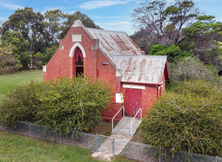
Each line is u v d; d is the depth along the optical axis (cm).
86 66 1659
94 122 1293
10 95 1395
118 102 1554
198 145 903
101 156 1070
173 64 2484
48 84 1411
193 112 928
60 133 1188
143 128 1024
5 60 4334
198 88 1472
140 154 1019
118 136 1315
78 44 1666
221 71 3494
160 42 3684
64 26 6888
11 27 5884
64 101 1169
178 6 3472
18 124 1373
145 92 1499
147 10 3697
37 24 6284
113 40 2048
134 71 1568
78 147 1169
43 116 1211
